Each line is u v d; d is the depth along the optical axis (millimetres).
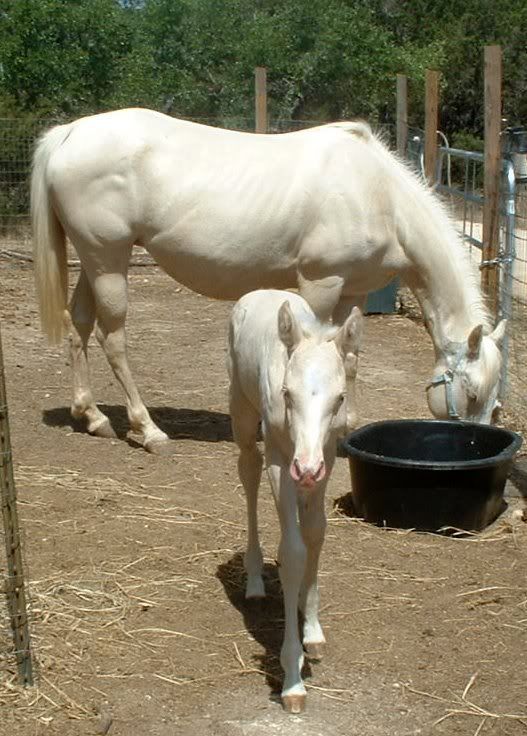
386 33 24328
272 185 6285
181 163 6320
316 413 3289
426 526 5383
